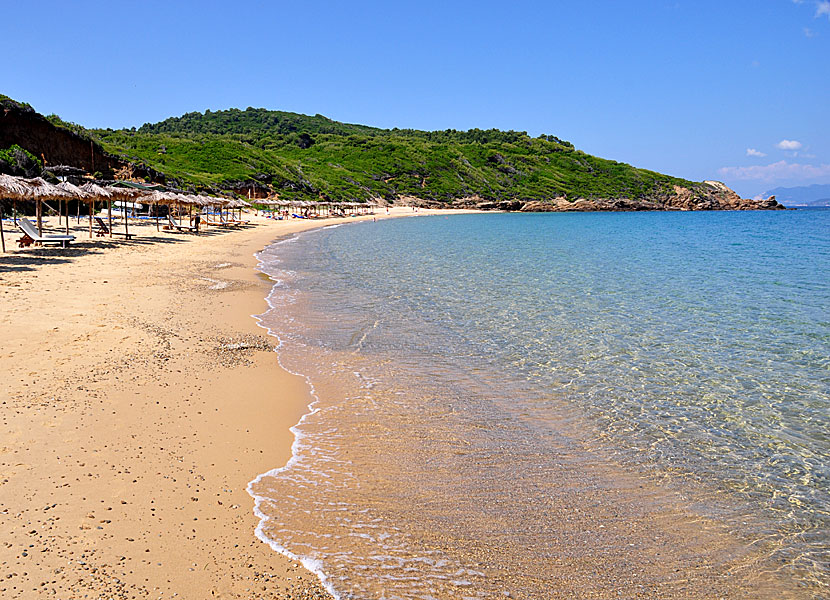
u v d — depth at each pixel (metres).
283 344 10.56
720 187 148.88
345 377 8.80
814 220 79.12
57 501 4.64
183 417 6.68
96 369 7.96
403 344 10.90
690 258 27.39
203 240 32.03
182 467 5.49
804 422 7.40
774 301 15.73
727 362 9.99
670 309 14.54
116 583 3.75
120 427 6.20
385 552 4.39
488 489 5.49
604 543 4.66
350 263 24.59
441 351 10.47
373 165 122.19
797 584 4.21
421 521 4.87
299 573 4.07
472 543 4.58
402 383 8.60
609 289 17.66
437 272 21.62
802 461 6.30
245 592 3.79
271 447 6.16
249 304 14.16
